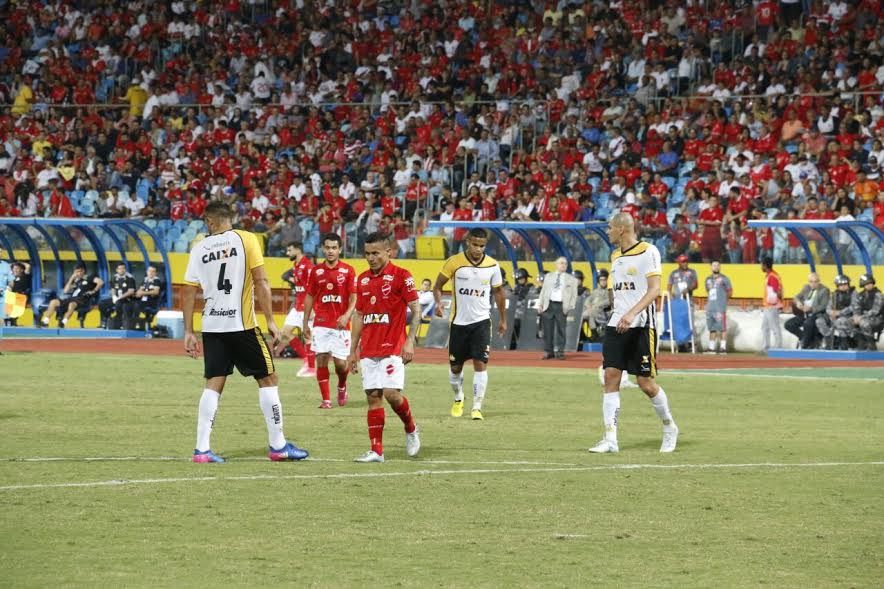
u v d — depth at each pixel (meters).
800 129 124.75
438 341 113.31
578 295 108.62
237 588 23.80
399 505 32.41
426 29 156.62
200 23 169.00
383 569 25.42
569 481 36.56
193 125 153.25
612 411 43.59
